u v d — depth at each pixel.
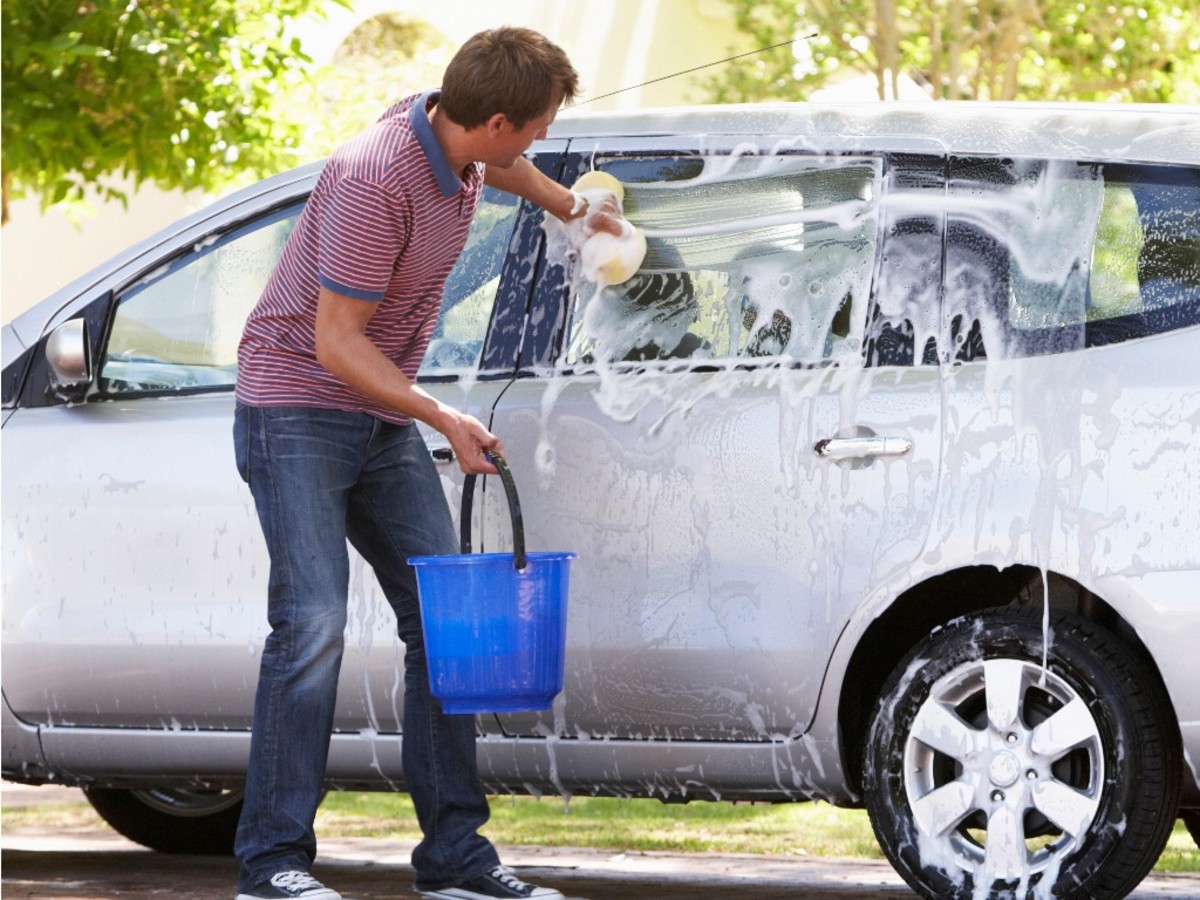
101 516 8.44
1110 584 6.86
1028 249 7.25
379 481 7.43
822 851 11.05
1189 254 7.02
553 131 8.15
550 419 7.75
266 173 16.25
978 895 7.05
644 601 7.53
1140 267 7.07
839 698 7.27
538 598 6.95
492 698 6.97
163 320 8.64
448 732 7.48
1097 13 16.20
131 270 8.74
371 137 6.96
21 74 14.58
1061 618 7.02
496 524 7.77
